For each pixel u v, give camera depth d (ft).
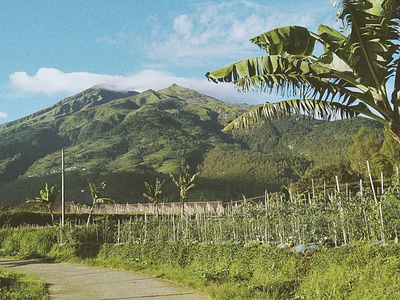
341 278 29.25
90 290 40.63
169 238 69.67
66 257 79.15
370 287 26.23
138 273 54.29
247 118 30.66
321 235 41.55
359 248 32.76
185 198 124.77
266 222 49.37
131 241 77.05
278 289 32.24
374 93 28.60
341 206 39.73
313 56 30.42
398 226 34.65
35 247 88.89
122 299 35.04
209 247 50.39
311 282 30.73
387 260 28.30
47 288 42.50
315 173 161.58
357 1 26.14
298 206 46.85
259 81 29.76
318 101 29.63
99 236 84.99
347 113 29.78
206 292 35.78
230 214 61.52
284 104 29.73
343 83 30.30
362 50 27.17
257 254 42.42
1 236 101.19
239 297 31.89
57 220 122.72
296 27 29.17
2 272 50.96
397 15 27.89
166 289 39.93
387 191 37.24
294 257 37.81
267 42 28.96
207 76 30.83
